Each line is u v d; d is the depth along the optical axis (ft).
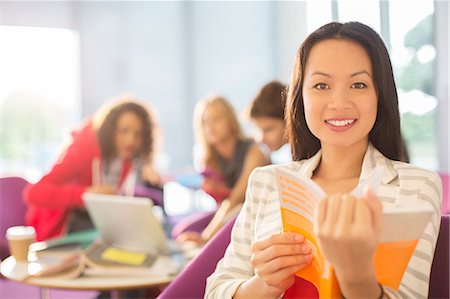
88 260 5.88
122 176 8.86
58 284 5.61
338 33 3.39
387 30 11.75
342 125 3.34
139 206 6.02
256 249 2.99
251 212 4.00
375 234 2.32
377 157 3.64
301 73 3.62
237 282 3.59
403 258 2.62
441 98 10.29
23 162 14.74
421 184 3.46
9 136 14.60
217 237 4.72
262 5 16.48
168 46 16.02
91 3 15.19
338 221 2.34
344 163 3.71
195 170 15.58
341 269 2.44
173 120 16.05
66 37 14.98
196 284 4.66
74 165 8.75
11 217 9.49
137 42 15.71
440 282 3.71
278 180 2.85
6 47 14.43
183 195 15.71
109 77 15.43
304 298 3.18
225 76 16.39
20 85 14.62
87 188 8.49
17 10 14.46
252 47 16.47
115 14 15.46
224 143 8.81
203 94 16.28
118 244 6.52
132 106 8.93
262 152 8.66
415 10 11.03
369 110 3.35
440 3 10.20
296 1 15.51
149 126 9.01
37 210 8.77
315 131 3.44
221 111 8.76
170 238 7.59
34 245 6.77
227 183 8.87
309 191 2.65
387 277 2.65
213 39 16.31
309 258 2.83
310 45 3.49
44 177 8.61
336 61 3.32
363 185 2.55
